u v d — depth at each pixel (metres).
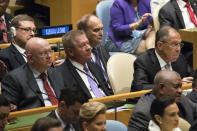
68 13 17.30
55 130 7.32
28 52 10.20
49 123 7.32
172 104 8.77
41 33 13.39
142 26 15.30
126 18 15.00
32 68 10.29
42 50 10.15
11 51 11.48
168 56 11.39
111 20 15.04
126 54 12.27
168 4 14.80
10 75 10.10
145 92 10.06
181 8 14.90
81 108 8.14
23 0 17.86
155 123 8.91
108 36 15.03
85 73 10.95
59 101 8.60
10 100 9.92
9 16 13.81
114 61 11.99
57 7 17.58
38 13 17.98
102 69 11.76
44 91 10.29
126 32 14.85
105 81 11.47
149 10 15.37
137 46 14.80
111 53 14.85
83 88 10.71
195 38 13.13
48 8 17.88
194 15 14.98
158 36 11.41
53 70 10.59
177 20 14.73
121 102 10.07
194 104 10.38
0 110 8.14
